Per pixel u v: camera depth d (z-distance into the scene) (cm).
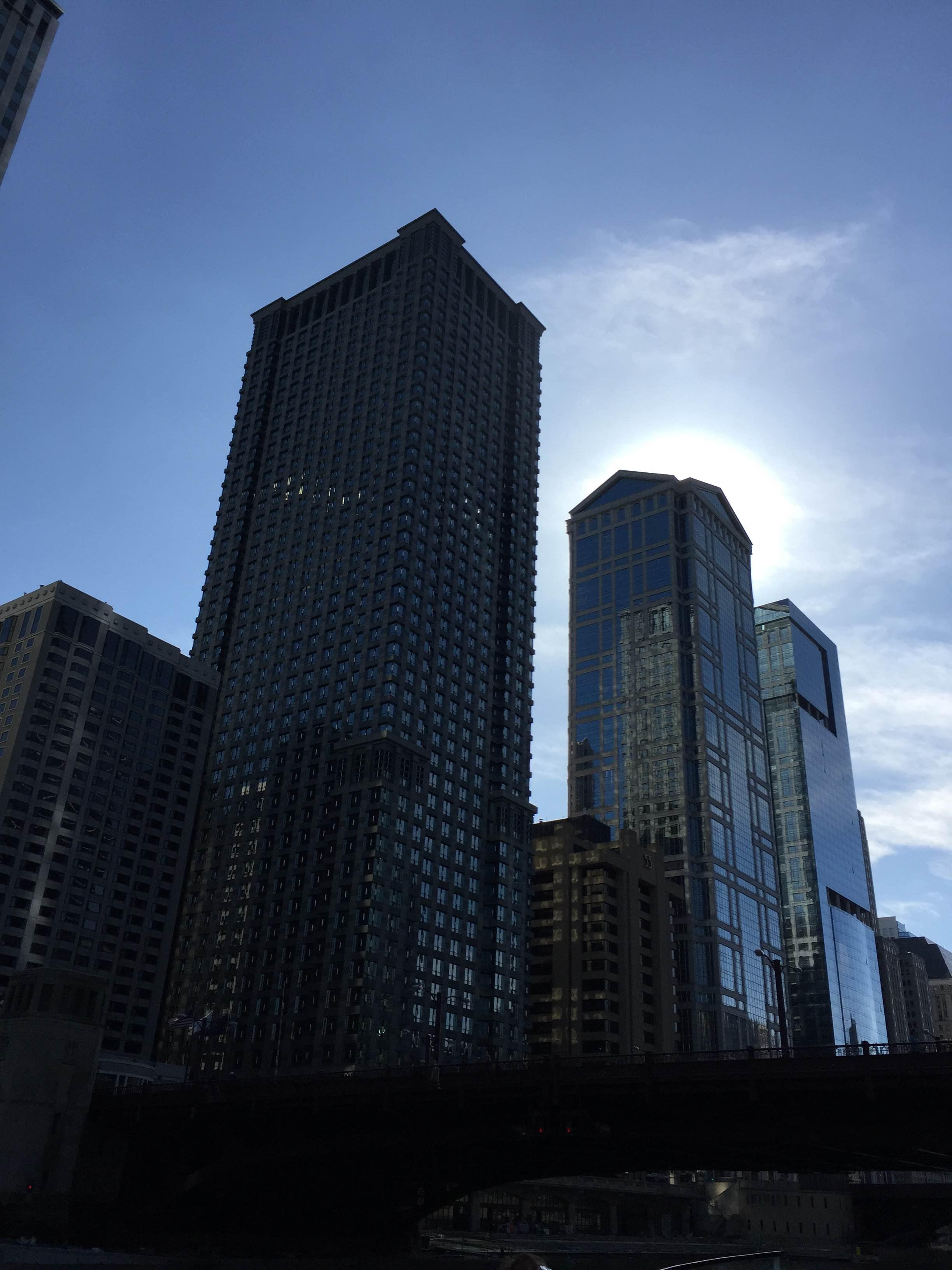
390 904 16450
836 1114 6084
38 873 17175
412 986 16225
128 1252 7925
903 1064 5572
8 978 16262
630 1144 7119
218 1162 8638
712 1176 18675
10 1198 8231
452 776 18650
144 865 18712
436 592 19800
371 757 17538
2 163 14025
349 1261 8375
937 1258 14150
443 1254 9769
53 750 18012
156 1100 8794
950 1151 5838
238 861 18625
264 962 17075
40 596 19325
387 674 18188
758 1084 6012
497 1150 7919
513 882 18888
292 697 19612
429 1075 7362
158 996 18075
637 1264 9625
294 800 18375
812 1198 18075
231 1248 8688
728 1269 4741
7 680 18625
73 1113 8900
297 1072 15488
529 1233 14512
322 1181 9200
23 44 14450
